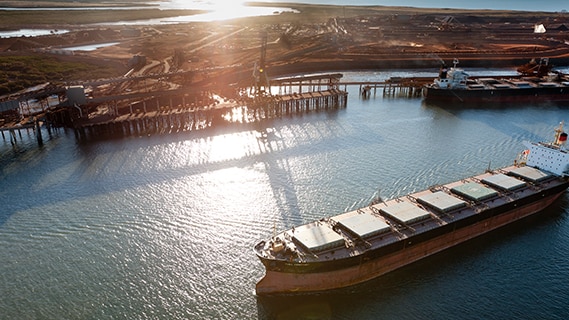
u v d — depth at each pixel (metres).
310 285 56.09
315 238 57.19
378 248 56.53
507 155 103.31
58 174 91.94
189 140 112.19
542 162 81.88
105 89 151.62
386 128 123.88
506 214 71.25
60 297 55.81
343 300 55.62
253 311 53.62
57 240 67.94
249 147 107.25
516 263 62.94
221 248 65.62
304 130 121.31
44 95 125.25
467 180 77.75
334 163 97.06
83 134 114.56
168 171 92.88
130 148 106.75
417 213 63.91
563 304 55.25
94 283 58.22
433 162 97.94
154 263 62.22
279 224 72.00
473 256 64.44
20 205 78.94
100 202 79.50
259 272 60.38
